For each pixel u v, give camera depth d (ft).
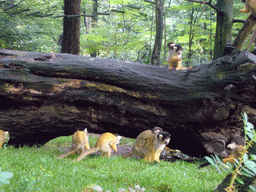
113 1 51.44
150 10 58.70
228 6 35.32
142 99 26.14
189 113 24.88
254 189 11.20
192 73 26.18
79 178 15.99
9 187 12.73
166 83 26.00
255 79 22.38
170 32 65.31
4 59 27.12
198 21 48.93
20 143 28.73
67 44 44.68
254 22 29.94
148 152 25.18
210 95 23.72
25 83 25.62
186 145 27.50
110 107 26.71
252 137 9.29
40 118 26.50
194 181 17.53
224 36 35.40
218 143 24.98
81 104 27.04
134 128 27.61
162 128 26.86
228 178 14.16
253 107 24.61
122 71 26.53
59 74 26.45
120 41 59.16
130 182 16.42
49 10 58.49
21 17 50.11
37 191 12.42
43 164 18.66
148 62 53.62
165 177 17.42
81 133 26.84
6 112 26.27
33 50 51.13
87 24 83.71
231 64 23.77
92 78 26.55
